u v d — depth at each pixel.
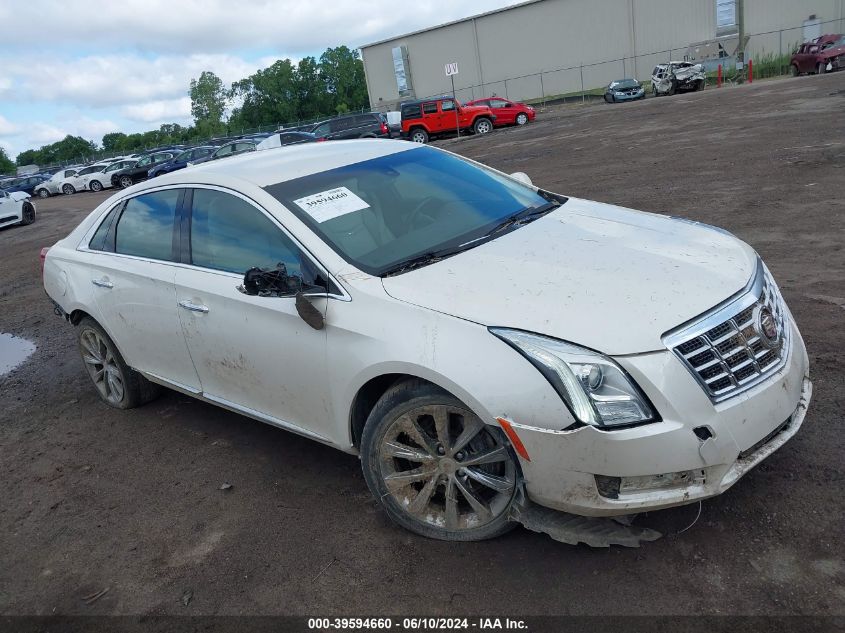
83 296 4.84
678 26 46.78
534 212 3.93
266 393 3.73
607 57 49.62
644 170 12.47
